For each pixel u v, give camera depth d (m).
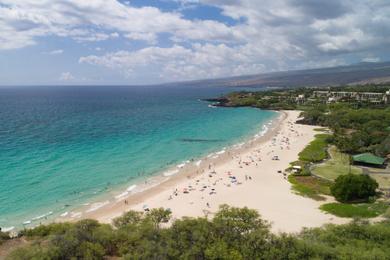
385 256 30.59
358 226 38.03
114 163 86.38
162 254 30.39
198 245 31.80
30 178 71.88
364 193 57.53
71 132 128.50
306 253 31.34
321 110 184.88
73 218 53.25
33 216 53.81
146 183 71.62
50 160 86.50
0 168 77.81
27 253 30.52
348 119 145.75
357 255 30.73
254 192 64.75
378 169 79.31
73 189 66.75
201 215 53.69
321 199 60.06
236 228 34.62
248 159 92.06
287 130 141.88
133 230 35.78
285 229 47.47
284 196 62.09
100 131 132.88
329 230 38.19
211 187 68.38
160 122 163.88
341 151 98.00
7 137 114.19
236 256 30.38
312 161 87.75
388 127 126.12
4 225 50.34
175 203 59.66
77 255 30.91
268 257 30.97
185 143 114.06
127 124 154.88
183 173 79.25
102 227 36.53
